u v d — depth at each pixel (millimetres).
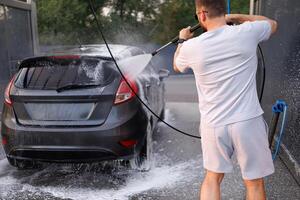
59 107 3357
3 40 6531
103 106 3326
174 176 3717
